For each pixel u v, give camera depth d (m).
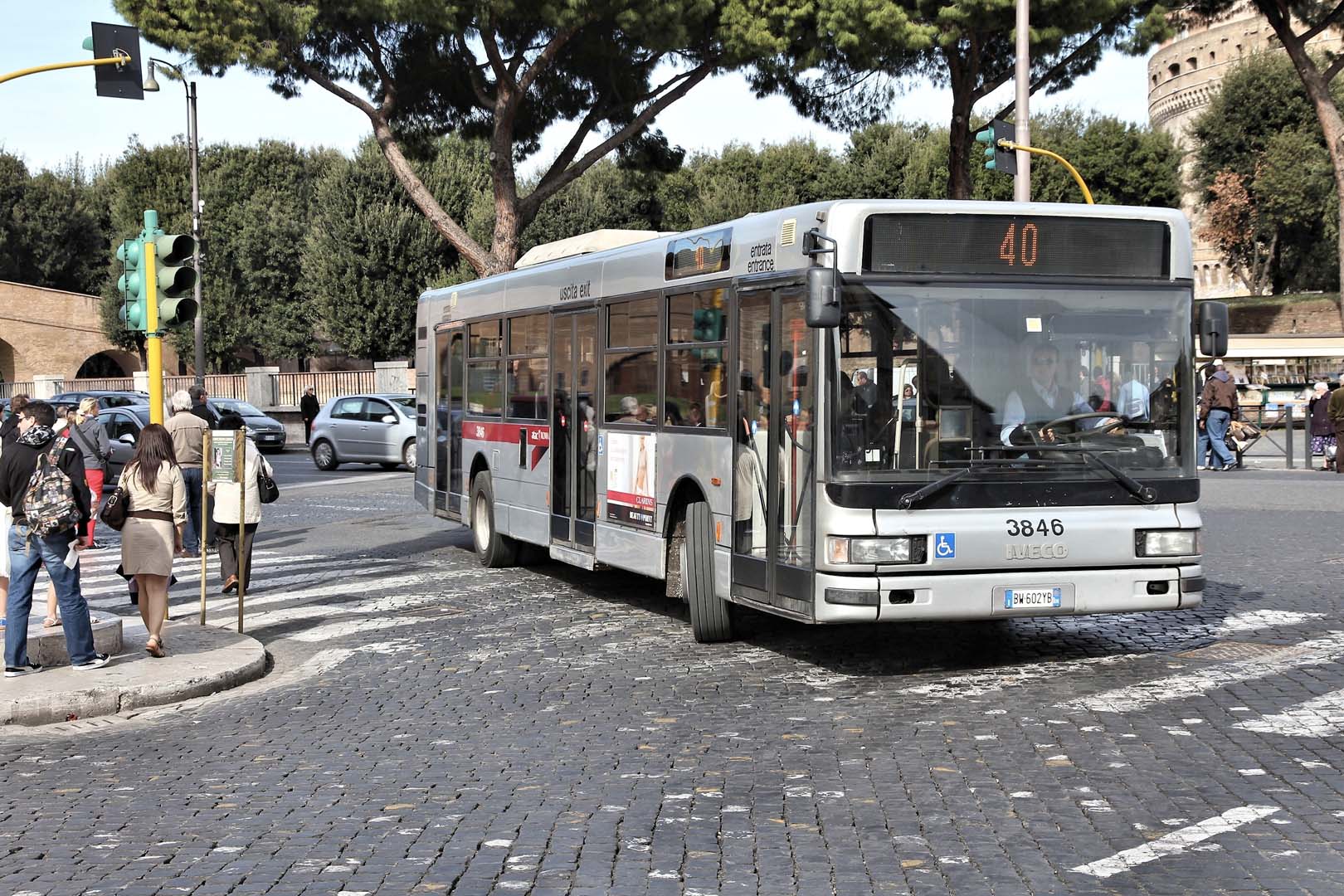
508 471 14.83
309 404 46.31
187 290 12.20
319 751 7.68
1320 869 5.21
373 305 52.75
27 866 5.72
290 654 11.08
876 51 29.98
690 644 10.67
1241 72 58.91
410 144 34.44
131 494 10.34
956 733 7.52
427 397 18.09
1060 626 10.99
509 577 14.84
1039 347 8.87
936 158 56.62
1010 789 6.42
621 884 5.29
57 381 59.03
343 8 28.25
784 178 59.62
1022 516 8.77
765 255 9.53
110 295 68.56
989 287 8.82
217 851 5.85
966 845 5.62
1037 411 8.85
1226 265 64.19
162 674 9.65
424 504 18.20
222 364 65.94
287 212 64.38
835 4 28.61
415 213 53.09
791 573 9.16
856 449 8.66
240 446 14.19
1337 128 36.94
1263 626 10.51
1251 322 56.50
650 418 11.36
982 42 31.94
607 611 12.40
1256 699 8.07
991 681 8.91
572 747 7.54
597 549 12.45
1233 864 5.30
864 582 8.58
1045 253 8.91
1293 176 55.06
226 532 14.32
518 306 14.49
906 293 8.71
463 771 7.09
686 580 10.73
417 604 13.16
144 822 6.36
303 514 22.73
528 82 30.78
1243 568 13.59
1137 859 5.39
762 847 5.68
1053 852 5.50
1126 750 7.05
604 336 12.29
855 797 6.36
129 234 67.44
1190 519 9.05
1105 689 8.51
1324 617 10.77
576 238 14.41
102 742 8.27
